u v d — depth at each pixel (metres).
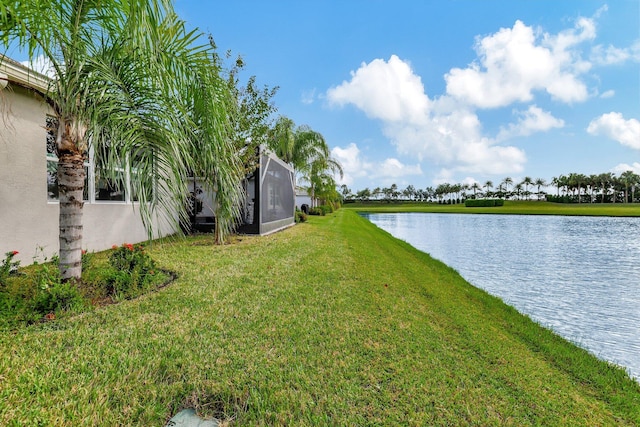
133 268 3.80
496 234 18.39
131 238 7.02
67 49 2.88
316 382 2.08
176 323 2.80
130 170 2.92
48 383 1.84
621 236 17.17
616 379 2.69
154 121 3.04
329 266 5.48
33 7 2.42
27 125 4.58
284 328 2.84
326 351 2.50
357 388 2.05
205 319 2.91
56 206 5.07
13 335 2.39
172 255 5.90
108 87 2.86
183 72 3.50
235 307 3.26
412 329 3.10
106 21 3.09
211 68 3.76
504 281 7.25
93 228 5.85
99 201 6.02
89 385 1.86
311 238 8.98
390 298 4.06
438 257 10.55
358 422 1.76
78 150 3.27
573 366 2.88
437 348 2.75
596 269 8.62
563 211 46.66
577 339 4.05
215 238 7.44
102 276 3.68
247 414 1.77
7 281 3.45
